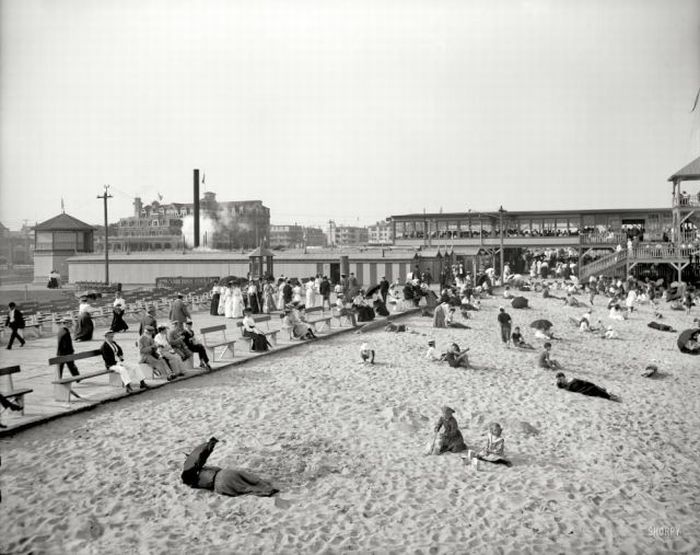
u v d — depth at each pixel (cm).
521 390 1777
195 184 8250
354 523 928
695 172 4953
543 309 3953
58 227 6134
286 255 5362
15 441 1170
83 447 1153
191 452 1077
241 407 1458
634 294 3906
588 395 1767
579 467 1219
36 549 802
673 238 5203
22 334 2305
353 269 5231
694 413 1661
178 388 1600
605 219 6438
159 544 834
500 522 955
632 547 899
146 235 12275
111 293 3988
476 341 2581
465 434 1375
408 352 2228
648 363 2358
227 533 874
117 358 1631
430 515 969
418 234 6894
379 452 1231
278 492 1019
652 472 1220
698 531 959
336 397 1592
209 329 1980
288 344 2245
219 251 5691
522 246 6450
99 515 903
